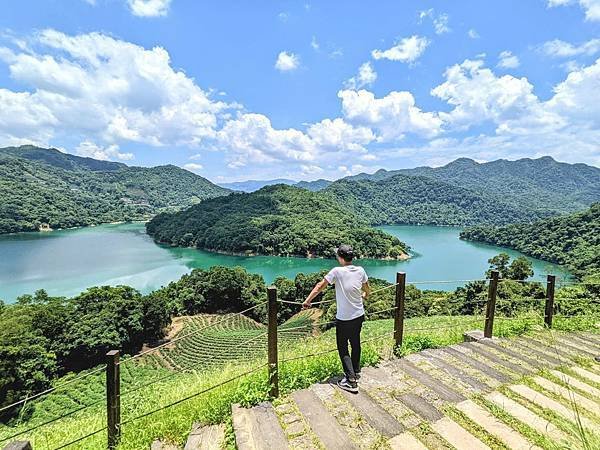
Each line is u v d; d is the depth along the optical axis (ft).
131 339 125.29
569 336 18.71
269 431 9.98
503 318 24.89
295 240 308.19
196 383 18.79
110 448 10.97
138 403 17.35
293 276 231.91
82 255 275.39
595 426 9.68
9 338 75.25
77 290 176.04
